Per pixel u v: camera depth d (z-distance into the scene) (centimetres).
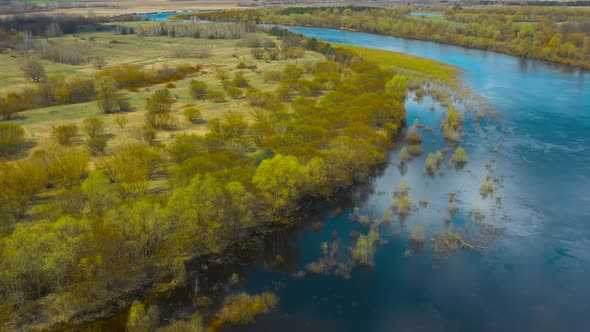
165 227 4981
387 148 8562
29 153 7900
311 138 8012
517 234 5809
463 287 4869
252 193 5991
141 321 4112
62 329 4106
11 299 4112
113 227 4847
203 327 4219
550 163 7931
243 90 12675
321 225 6022
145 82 13825
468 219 6159
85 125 8781
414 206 6525
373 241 5509
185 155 7000
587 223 6041
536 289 4834
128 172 6425
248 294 4706
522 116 10462
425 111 10962
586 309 4553
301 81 12344
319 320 4384
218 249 5356
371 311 4519
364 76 12588
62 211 5369
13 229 5100
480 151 8494
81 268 4434
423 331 4288
